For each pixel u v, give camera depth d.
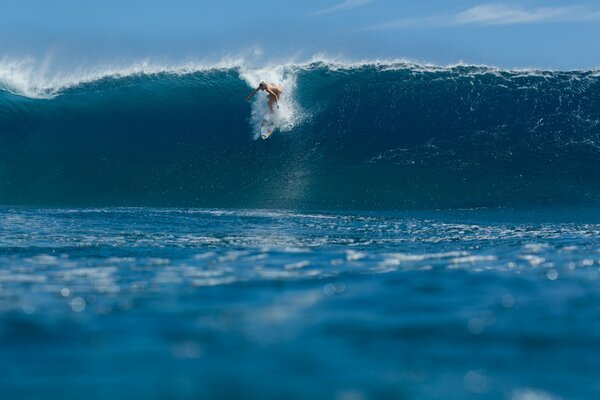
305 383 13.30
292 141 56.19
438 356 14.67
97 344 15.60
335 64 60.91
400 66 60.31
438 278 22.16
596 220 40.97
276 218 41.25
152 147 57.12
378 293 20.09
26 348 15.38
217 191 52.16
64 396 12.78
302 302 19.16
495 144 54.62
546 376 13.61
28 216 41.38
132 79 62.12
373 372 13.80
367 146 55.31
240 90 60.59
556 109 56.69
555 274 22.69
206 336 16.09
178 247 29.86
